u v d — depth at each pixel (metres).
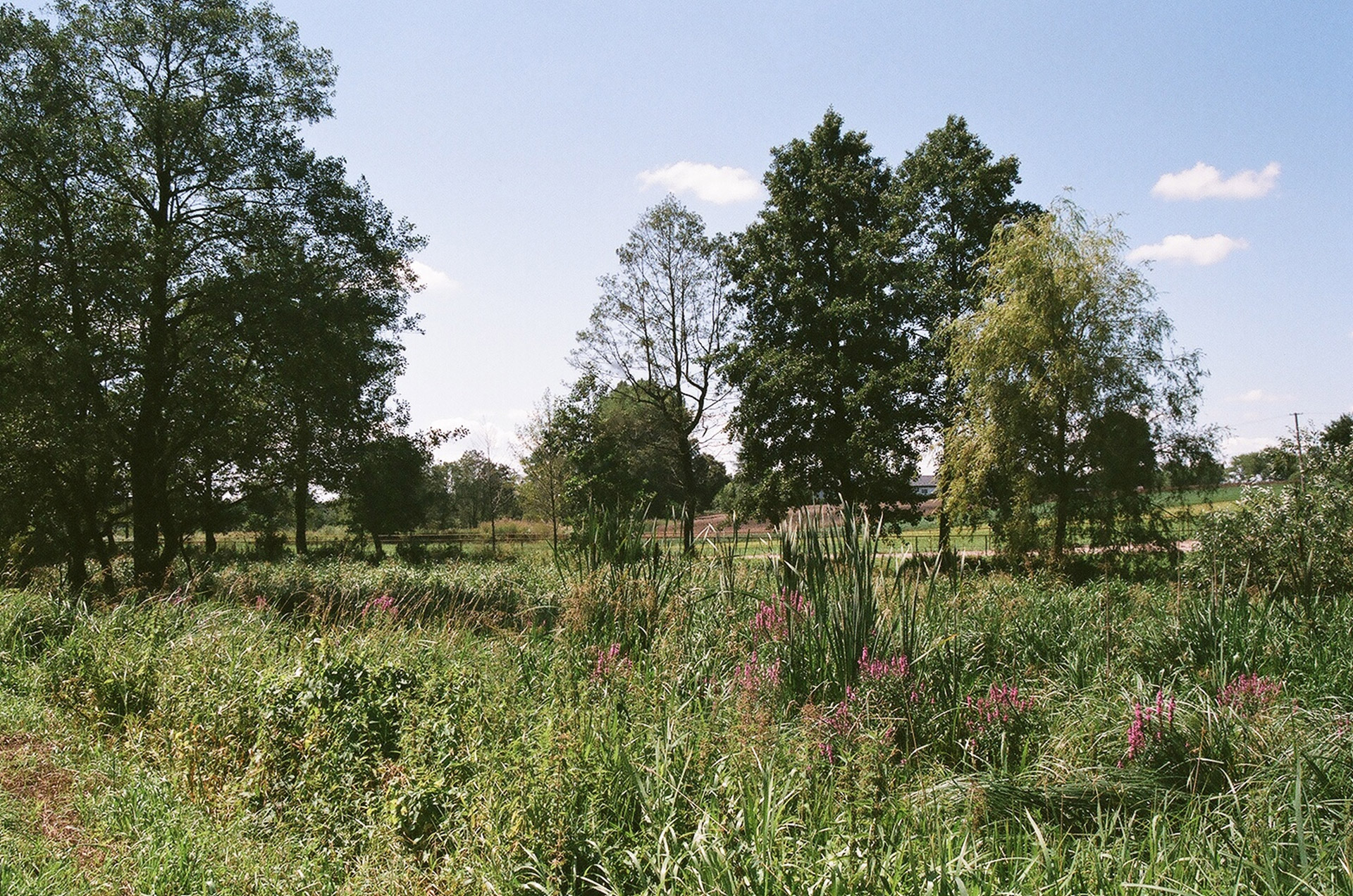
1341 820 4.34
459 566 22.70
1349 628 8.88
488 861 4.16
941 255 29.78
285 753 5.78
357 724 5.91
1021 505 21.89
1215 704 5.92
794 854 3.84
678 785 4.52
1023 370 22.30
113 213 20.02
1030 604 10.26
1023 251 22.12
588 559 9.29
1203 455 21.86
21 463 19.67
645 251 37.00
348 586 17.09
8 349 18.30
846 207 30.69
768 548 8.16
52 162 19.08
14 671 8.66
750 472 30.72
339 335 21.25
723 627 7.94
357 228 22.77
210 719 6.36
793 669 6.57
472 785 4.78
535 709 6.04
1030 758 5.69
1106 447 21.48
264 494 25.00
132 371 19.72
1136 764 5.19
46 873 4.23
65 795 5.51
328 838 4.80
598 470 37.78
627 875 3.97
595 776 4.51
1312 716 5.74
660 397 38.22
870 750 4.81
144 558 19.52
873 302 28.95
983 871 3.75
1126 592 12.59
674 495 43.94
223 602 12.38
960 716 6.01
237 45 21.86
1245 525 12.91
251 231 21.78
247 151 21.72
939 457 25.70
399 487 34.94
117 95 20.52
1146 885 3.50
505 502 53.03
